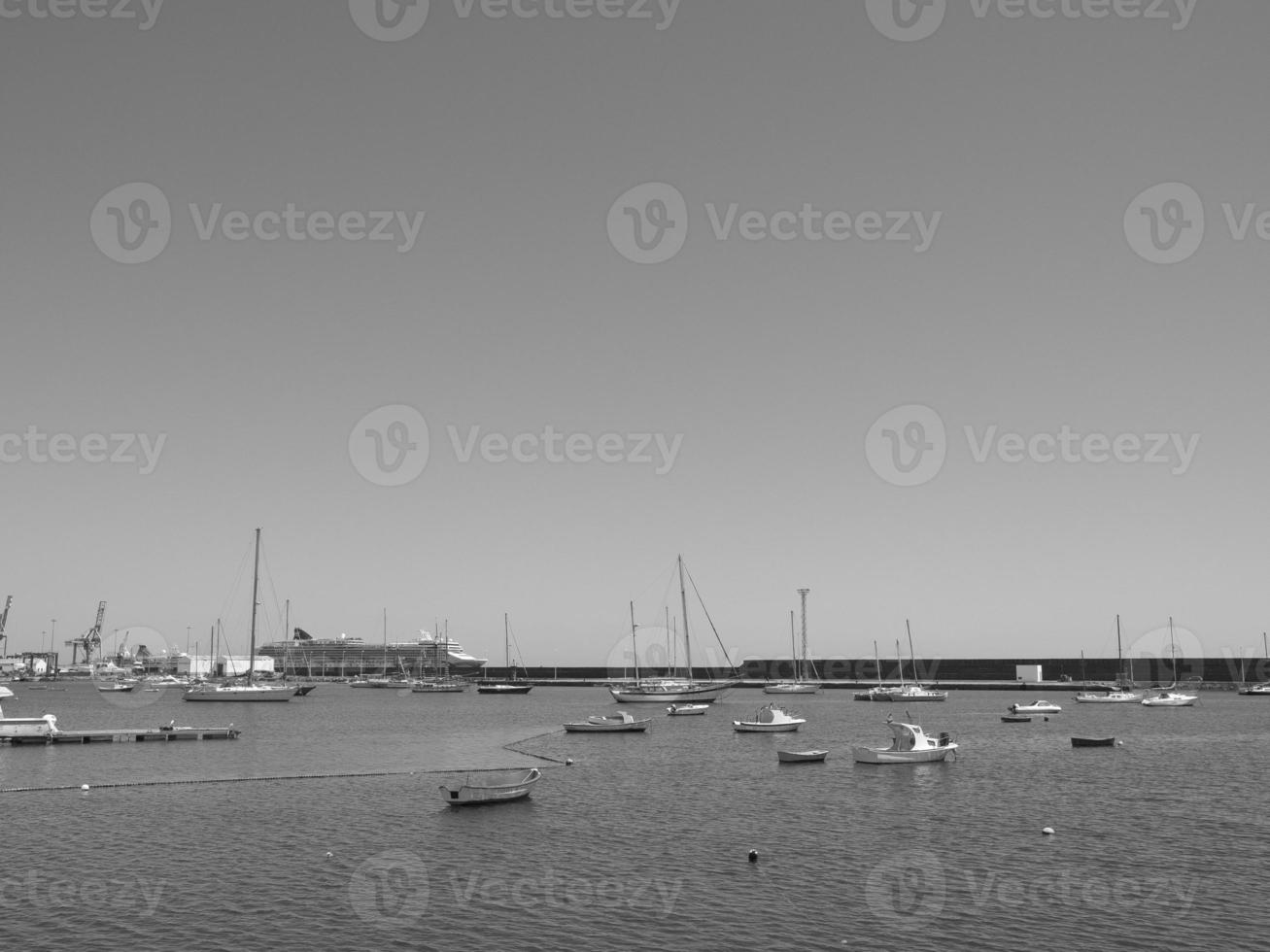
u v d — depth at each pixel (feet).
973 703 561.02
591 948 103.55
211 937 106.22
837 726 385.70
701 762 255.50
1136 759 262.26
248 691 547.08
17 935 107.14
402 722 414.21
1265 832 158.51
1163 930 108.99
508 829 160.45
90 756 258.16
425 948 103.45
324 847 146.61
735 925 110.73
